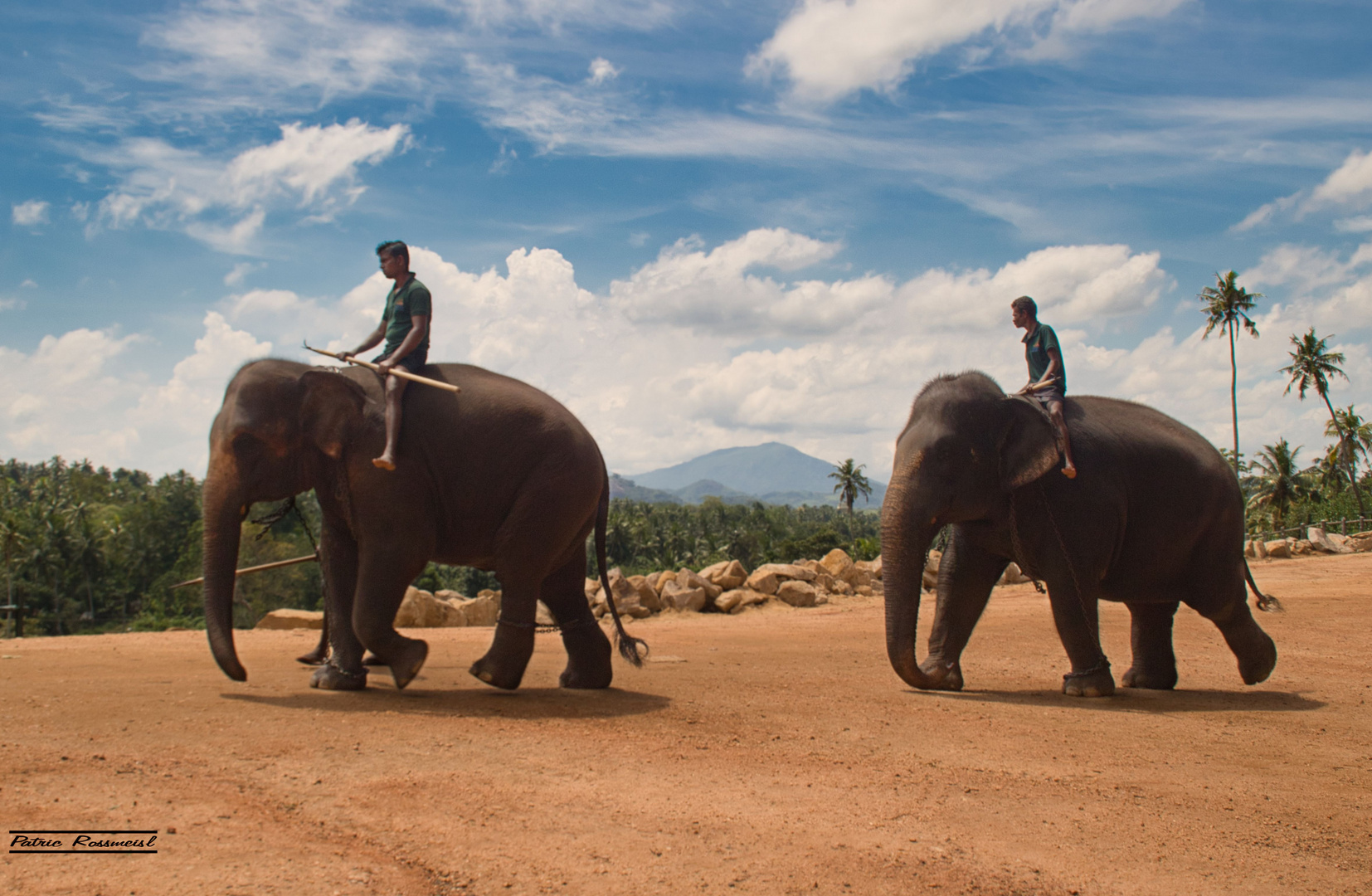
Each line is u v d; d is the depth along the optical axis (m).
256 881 3.22
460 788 4.46
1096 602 8.75
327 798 4.20
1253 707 8.20
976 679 9.84
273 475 7.30
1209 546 9.39
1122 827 4.46
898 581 8.52
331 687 7.28
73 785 4.12
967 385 8.88
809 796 4.70
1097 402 9.52
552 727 6.02
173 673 8.12
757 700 7.60
